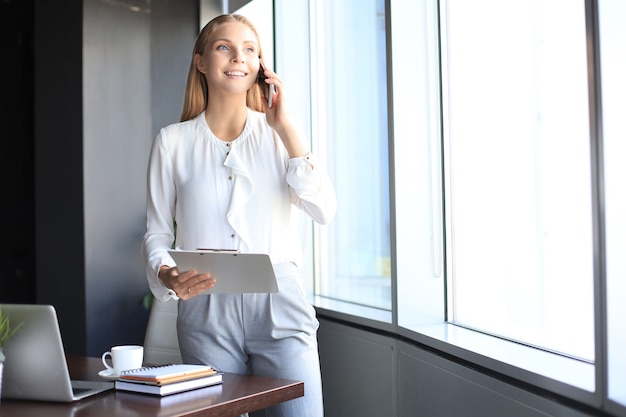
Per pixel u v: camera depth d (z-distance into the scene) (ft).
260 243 7.79
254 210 7.82
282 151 7.99
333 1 11.27
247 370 7.98
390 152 8.90
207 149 7.97
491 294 8.05
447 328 8.60
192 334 7.73
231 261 6.75
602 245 5.30
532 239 7.26
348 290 11.21
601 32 5.30
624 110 5.35
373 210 10.37
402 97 8.84
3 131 19.04
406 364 8.70
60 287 14.49
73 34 14.03
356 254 10.89
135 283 14.28
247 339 7.70
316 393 7.78
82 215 13.79
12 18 19.02
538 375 6.12
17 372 6.16
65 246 14.33
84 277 13.78
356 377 9.94
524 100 7.29
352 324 10.15
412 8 8.88
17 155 19.07
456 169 8.70
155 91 14.53
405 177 8.88
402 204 8.86
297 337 7.72
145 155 14.47
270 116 7.76
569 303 6.75
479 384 7.07
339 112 11.18
